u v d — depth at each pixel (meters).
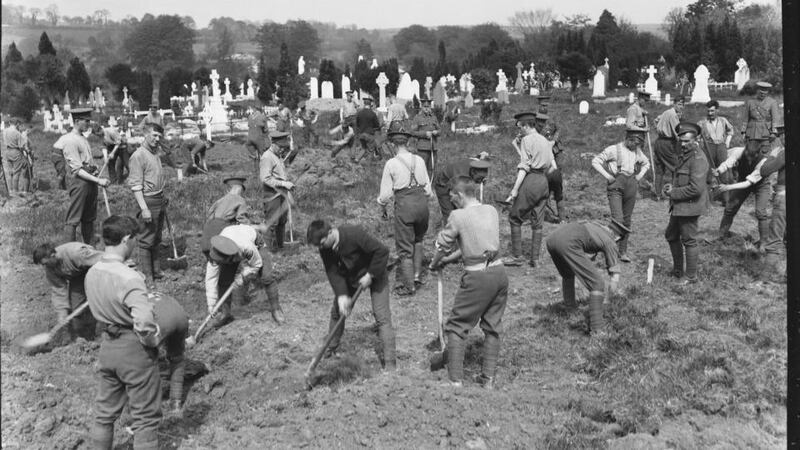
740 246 10.64
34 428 5.70
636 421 5.88
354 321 8.26
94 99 51.00
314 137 23.36
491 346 6.46
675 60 49.06
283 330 7.94
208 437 5.84
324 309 8.65
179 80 62.38
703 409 6.07
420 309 8.59
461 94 45.19
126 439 5.88
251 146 18.73
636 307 8.14
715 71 47.94
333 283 6.67
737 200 10.73
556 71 47.84
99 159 17.30
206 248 8.46
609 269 7.77
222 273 8.16
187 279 9.77
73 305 7.60
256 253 7.83
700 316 7.96
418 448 5.48
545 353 7.25
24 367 6.69
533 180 9.67
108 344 5.24
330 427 5.76
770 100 12.81
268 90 46.56
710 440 5.61
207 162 20.61
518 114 9.71
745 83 40.62
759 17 48.22
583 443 5.51
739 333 7.50
